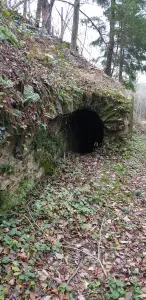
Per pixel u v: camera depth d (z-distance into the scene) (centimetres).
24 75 467
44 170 531
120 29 1348
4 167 389
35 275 305
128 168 637
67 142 702
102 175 583
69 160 648
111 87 886
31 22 989
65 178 551
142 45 1399
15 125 398
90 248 369
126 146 741
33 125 455
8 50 481
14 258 319
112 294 292
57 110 580
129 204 488
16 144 418
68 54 1057
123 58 1546
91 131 859
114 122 733
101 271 329
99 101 735
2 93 384
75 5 1230
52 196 465
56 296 287
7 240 337
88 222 421
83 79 818
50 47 845
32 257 329
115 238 392
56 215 418
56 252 348
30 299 278
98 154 711
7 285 286
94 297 291
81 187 520
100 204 475
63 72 735
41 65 627
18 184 430
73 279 314
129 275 325
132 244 381
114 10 1319
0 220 376
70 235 388
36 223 392
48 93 546
